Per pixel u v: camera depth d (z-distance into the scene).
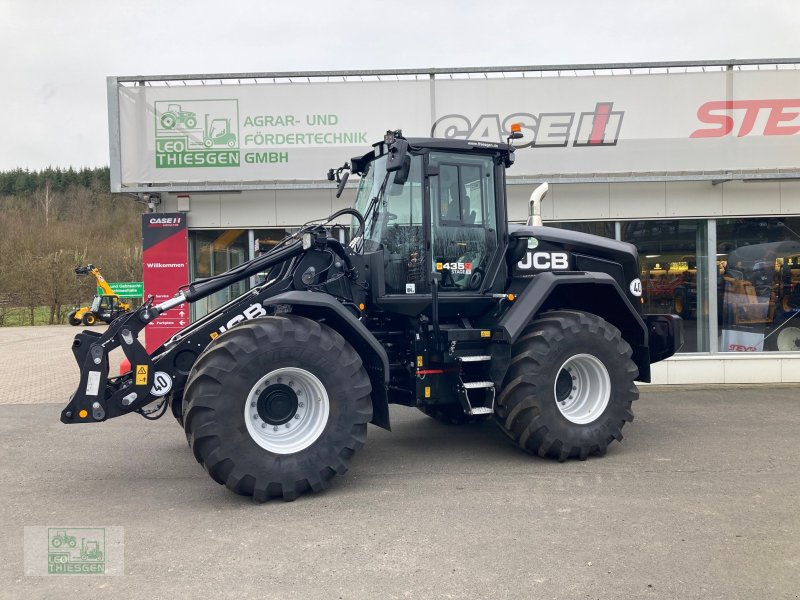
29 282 27.16
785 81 8.80
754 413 7.34
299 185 8.84
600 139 8.85
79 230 40.38
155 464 5.65
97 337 4.84
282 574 3.40
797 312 9.37
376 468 5.43
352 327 4.95
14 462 5.74
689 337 9.32
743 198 9.13
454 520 4.14
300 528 4.05
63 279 27.73
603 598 3.08
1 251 28.55
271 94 8.85
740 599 3.05
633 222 9.23
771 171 8.84
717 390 8.82
